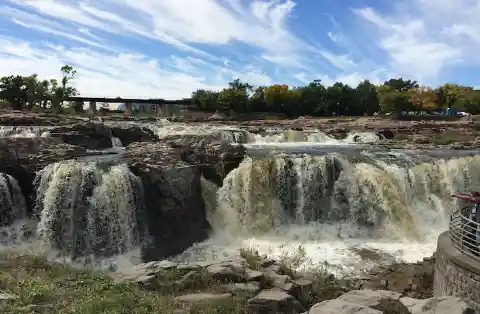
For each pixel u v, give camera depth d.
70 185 20.77
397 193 25.66
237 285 12.03
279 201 25.36
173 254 20.66
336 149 36.94
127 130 37.44
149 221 21.91
